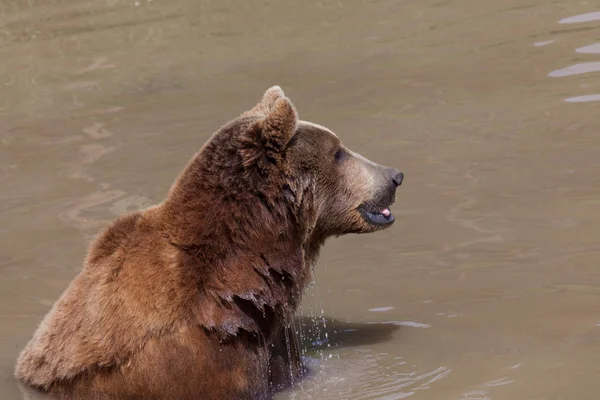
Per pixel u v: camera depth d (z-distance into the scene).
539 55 18.55
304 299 11.66
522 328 10.49
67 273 12.38
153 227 9.36
